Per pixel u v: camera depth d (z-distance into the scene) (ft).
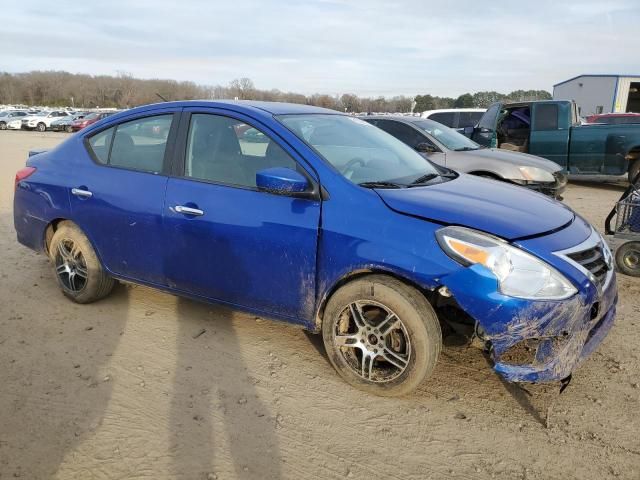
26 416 9.64
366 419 9.65
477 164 24.66
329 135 12.05
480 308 8.95
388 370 10.32
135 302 14.58
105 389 10.49
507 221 9.56
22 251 19.54
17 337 12.62
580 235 10.10
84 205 13.35
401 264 9.36
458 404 10.12
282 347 12.17
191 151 12.07
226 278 11.45
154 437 9.08
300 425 9.46
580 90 109.81
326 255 10.07
